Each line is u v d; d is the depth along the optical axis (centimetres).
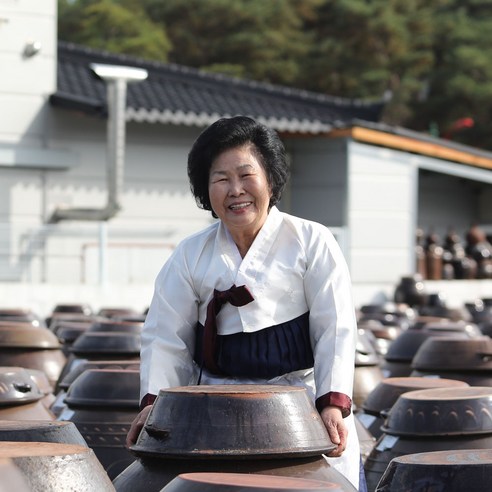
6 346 855
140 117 2097
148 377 463
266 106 2397
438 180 3088
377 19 4081
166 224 2217
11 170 2103
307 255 459
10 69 2088
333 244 462
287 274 458
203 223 2245
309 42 4097
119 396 622
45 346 864
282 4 4038
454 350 766
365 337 827
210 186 457
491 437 562
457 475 427
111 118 1969
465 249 2808
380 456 586
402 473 441
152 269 2103
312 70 4044
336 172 2386
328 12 4194
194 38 3956
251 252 460
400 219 2434
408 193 2448
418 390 659
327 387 448
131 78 1958
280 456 412
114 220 2184
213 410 418
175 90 2334
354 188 2377
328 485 358
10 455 355
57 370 864
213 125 459
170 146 2223
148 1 4022
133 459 608
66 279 2036
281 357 462
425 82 4275
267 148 457
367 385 805
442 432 564
